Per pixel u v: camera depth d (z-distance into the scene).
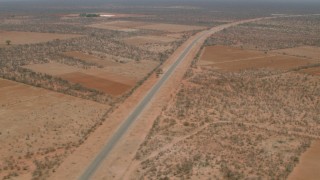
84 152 63.97
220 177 53.38
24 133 70.94
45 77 111.12
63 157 61.97
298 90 103.62
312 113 84.75
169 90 102.12
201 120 79.31
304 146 64.81
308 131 73.31
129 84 107.50
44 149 64.88
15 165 59.00
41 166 58.75
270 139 68.19
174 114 83.19
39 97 92.12
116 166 58.94
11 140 67.81
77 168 58.31
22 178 55.03
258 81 112.50
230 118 80.44
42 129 73.06
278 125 76.56
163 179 53.19
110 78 113.19
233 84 108.94
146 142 67.56
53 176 55.72
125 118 80.25
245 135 70.12
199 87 105.31
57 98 91.81
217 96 96.88
